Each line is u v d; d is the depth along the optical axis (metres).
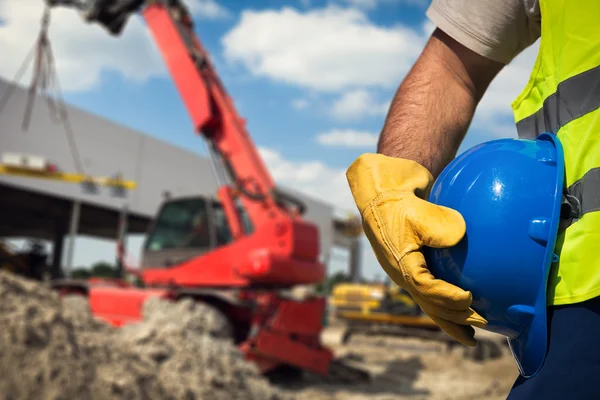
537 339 1.02
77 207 24.00
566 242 1.01
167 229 9.20
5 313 4.05
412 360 12.08
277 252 8.01
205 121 8.60
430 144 1.32
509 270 1.03
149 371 4.55
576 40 1.07
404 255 1.07
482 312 1.07
